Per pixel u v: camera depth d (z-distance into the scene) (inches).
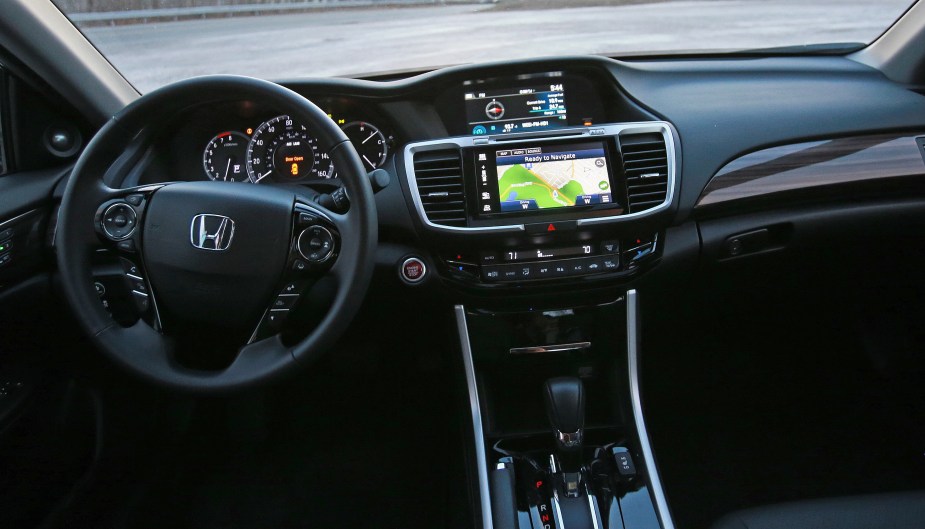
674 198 67.0
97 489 68.6
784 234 73.3
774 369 93.0
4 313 56.2
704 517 72.5
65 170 64.9
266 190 51.1
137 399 75.8
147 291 50.8
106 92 67.4
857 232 73.4
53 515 61.7
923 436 81.2
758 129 69.3
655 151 67.4
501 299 69.5
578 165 66.8
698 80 74.9
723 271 74.9
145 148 57.1
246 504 77.1
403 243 68.7
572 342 72.3
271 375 49.2
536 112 70.7
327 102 68.5
